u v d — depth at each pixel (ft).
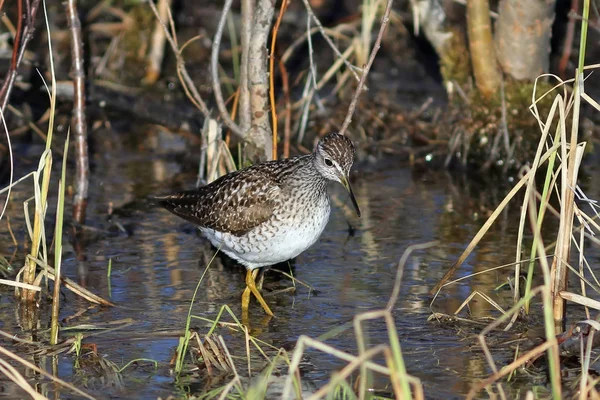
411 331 38.29
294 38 78.13
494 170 63.00
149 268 46.70
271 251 43.04
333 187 61.62
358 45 67.00
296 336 38.17
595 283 42.83
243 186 42.98
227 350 33.83
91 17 74.08
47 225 52.47
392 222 53.72
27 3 46.16
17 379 29.86
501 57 62.18
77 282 44.24
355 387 32.68
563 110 35.19
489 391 32.37
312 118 67.05
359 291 43.24
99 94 68.18
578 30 73.46
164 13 72.90
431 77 78.23
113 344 37.19
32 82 65.77
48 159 39.24
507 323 38.70
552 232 50.65
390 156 66.95
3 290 43.45
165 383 33.45
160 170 63.87
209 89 72.79
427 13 65.36
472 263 46.32
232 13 79.71
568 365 34.50
